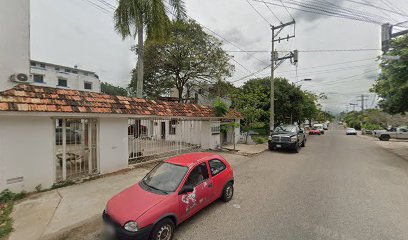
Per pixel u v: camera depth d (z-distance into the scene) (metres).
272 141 15.30
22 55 6.60
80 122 7.85
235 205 5.65
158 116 10.05
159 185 4.65
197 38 22.30
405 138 24.94
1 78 6.17
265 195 6.41
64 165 7.16
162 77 24.44
